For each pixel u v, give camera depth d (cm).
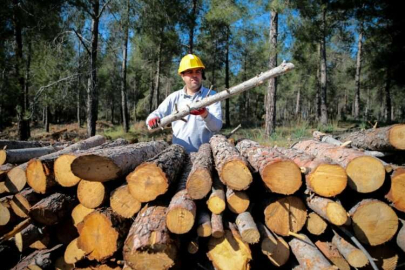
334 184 181
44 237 226
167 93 2592
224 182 189
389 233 184
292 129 962
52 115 3191
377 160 188
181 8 1171
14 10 909
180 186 218
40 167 217
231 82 2930
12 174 240
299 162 213
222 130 1326
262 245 188
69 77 988
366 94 3400
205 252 193
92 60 991
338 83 3062
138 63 2112
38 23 943
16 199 231
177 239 178
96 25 982
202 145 334
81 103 1975
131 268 176
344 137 339
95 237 196
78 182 211
